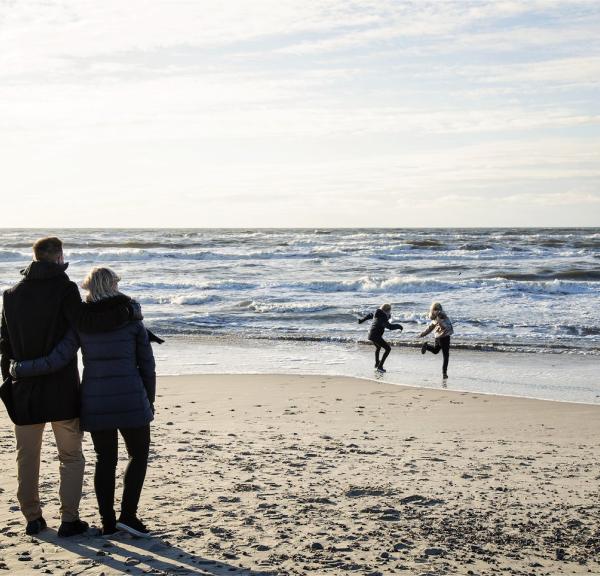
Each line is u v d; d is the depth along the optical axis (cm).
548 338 2005
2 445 819
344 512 577
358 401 1203
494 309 2559
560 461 798
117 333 488
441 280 3231
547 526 552
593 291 3045
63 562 448
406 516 571
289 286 3328
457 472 730
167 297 2880
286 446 842
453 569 454
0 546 480
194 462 747
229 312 2564
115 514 527
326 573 440
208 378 1421
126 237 9919
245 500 607
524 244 7044
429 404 1184
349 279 3775
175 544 489
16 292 489
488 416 1089
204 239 8844
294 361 1662
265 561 459
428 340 1986
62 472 500
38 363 473
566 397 1260
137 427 492
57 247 502
